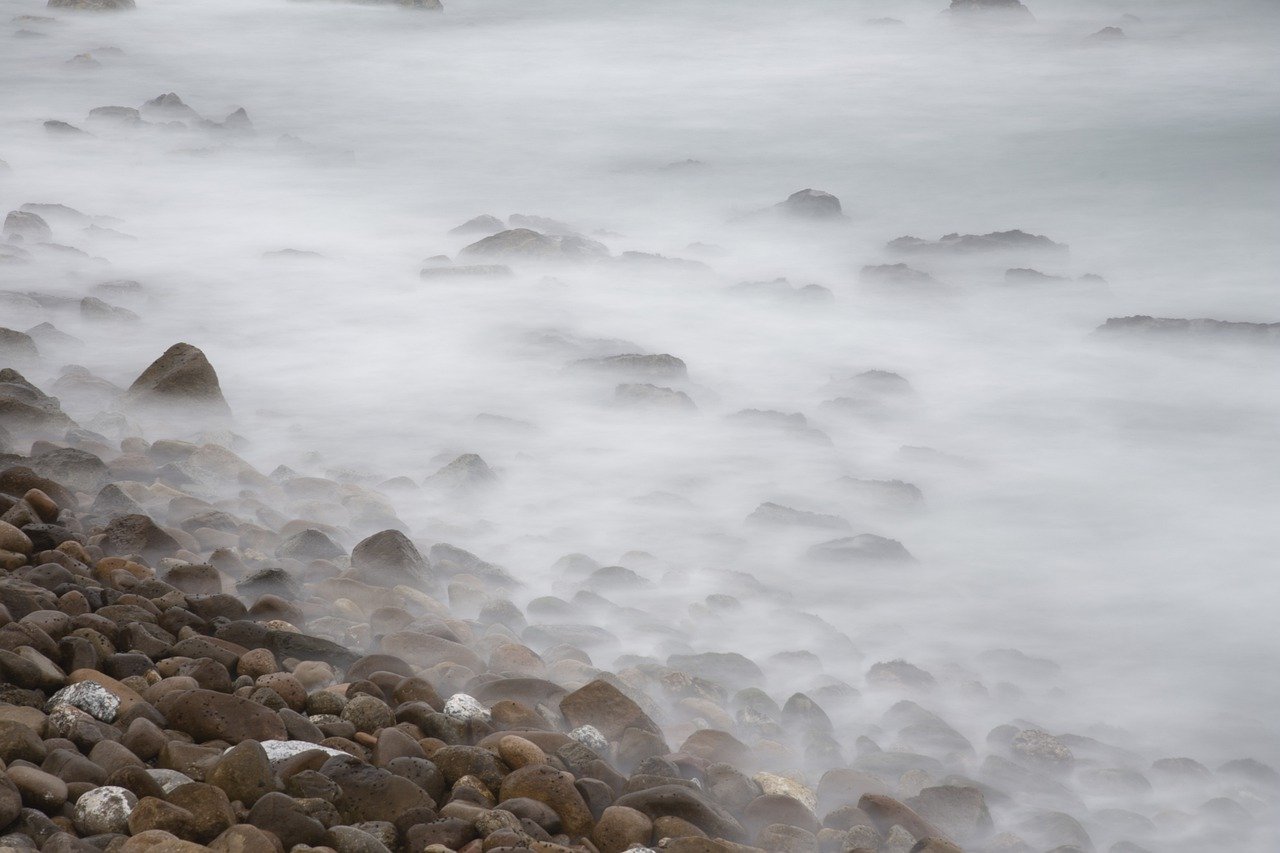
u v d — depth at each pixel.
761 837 5.98
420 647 7.58
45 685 5.89
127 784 4.96
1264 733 9.20
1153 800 7.98
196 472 10.64
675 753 6.81
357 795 5.30
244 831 4.66
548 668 8.02
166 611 7.21
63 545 7.77
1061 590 11.62
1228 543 12.96
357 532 10.44
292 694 6.38
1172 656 10.39
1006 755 8.27
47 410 11.14
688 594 10.26
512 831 5.11
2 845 4.41
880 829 6.38
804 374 18.62
